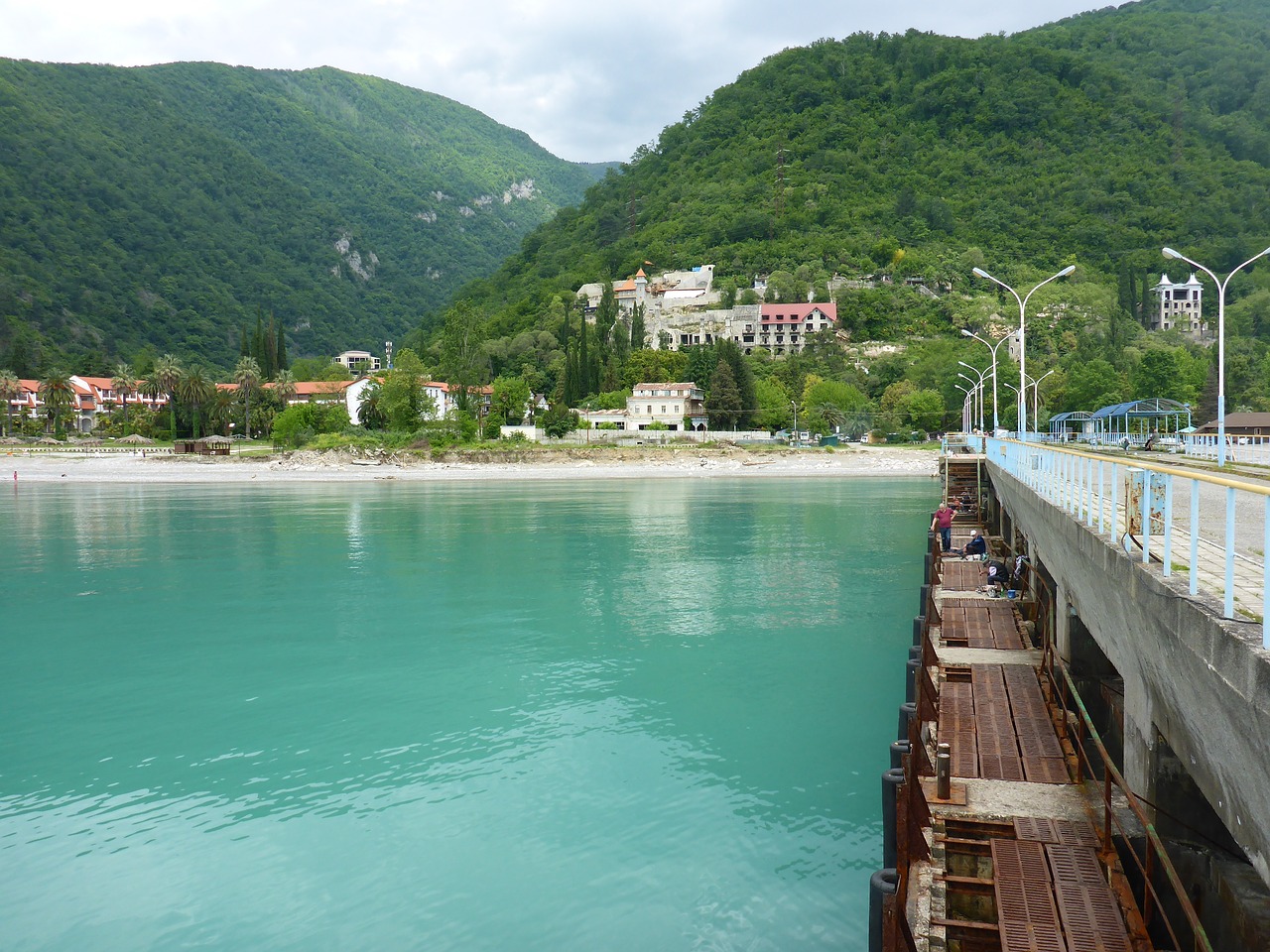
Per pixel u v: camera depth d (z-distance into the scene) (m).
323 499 94.38
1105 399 141.00
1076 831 12.42
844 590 40.94
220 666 28.84
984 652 22.22
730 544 56.34
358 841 16.92
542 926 13.98
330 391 193.25
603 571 46.53
